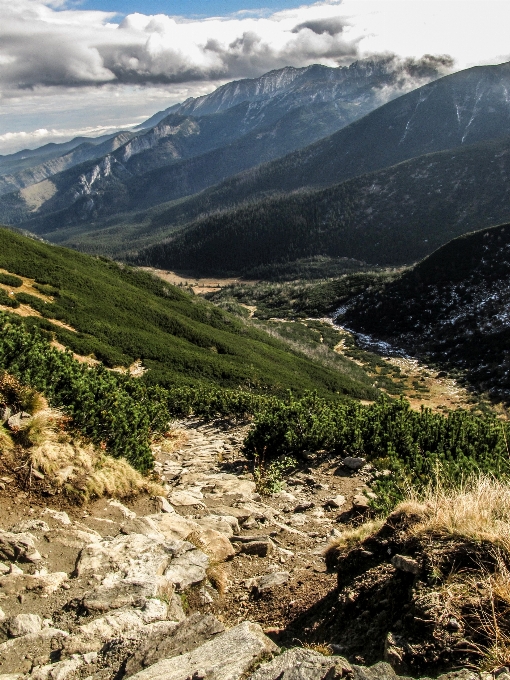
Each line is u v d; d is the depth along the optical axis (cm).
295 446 1034
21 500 566
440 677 234
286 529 664
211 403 1811
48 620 369
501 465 719
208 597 446
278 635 375
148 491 711
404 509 409
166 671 271
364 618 330
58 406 761
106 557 459
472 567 308
